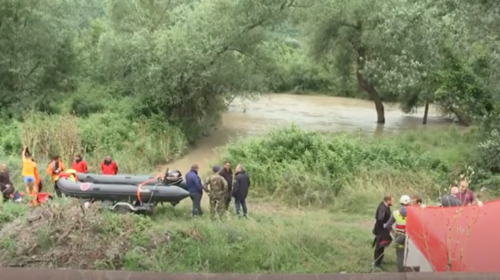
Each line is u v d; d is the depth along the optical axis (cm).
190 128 2431
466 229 767
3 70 2459
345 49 2936
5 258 904
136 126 2158
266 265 945
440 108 2878
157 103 2400
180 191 1233
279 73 2631
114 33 2558
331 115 3522
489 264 709
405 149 1877
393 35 2019
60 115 2159
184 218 1220
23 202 1243
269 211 1396
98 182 1279
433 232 773
